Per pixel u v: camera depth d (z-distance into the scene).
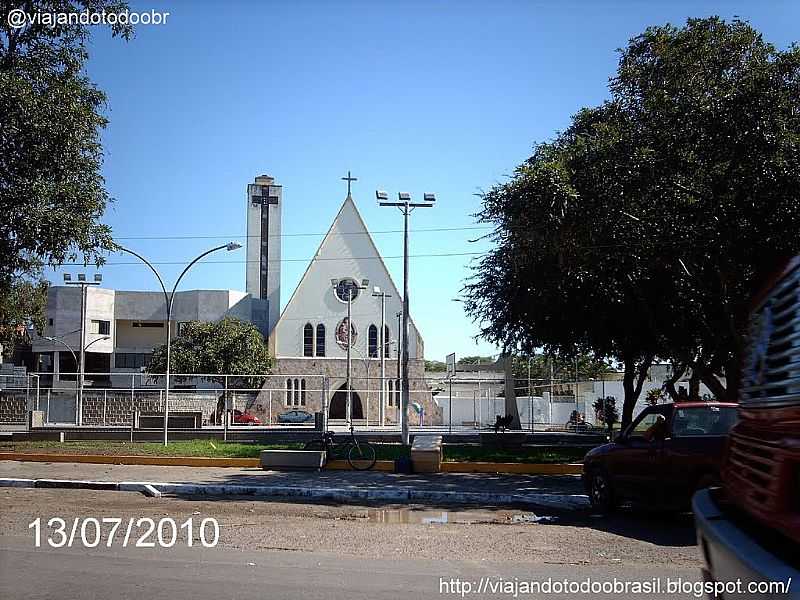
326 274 66.00
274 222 76.25
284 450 19.83
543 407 49.75
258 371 57.94
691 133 16.08
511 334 26.52
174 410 41.31
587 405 49.44
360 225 66.81
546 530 10.63
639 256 17.64
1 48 20.19
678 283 19.61
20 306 35.78
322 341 65.19
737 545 3.51
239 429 33.59
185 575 7.44
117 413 39.69
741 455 4.20
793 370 3.51
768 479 3.53
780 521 3.29
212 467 19.91
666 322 22.28
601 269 19.09
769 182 14.91
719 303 18.69
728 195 15.62
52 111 19.44
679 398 25.88
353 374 63.19
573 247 17.42
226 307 70.81
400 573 7.61
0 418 38.88
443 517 12.11
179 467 19.88
